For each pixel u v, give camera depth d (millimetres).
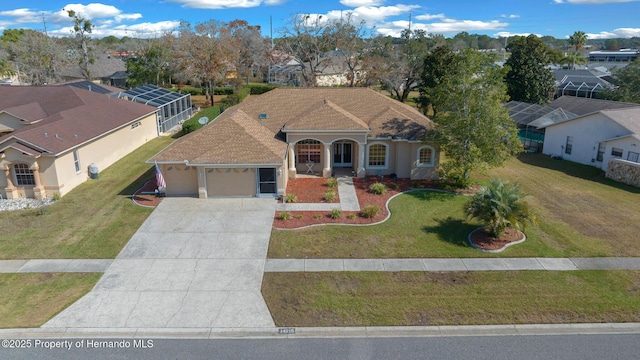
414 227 20812
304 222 21344
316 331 13523
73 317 14094
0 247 18734
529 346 12844
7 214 22312
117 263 17516
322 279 16328
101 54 77688
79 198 24688
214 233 20219
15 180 24469
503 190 19422
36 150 23781
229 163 23672
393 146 28031
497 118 24750
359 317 14117
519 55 52906
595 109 36562
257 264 17438
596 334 13352
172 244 19141
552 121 37469
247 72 77250
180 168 24656
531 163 33781
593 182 28453
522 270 16875
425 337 13250
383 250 18547
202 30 56656
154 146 37344
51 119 28828
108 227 20828
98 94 37812
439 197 24875
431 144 27328
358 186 26734
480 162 25109
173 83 73625
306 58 68875
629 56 100250
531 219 19047
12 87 36906
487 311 14367
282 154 24750
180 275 16641
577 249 18547
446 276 16484
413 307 14609
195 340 13109
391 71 58250
